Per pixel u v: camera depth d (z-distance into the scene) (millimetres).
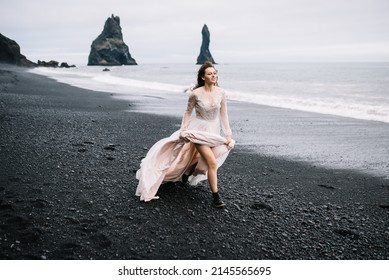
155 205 4023
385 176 5781
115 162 5621
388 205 4480
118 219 3598
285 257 3164
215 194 4105
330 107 16156
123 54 197625
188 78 50844
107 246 3078
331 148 7707
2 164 5051
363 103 18766
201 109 4262
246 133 9344
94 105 13836
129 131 8570
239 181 5188
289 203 4434
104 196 4168
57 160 5477
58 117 10000
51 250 2936
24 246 2955
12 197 3902
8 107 11258
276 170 5902
